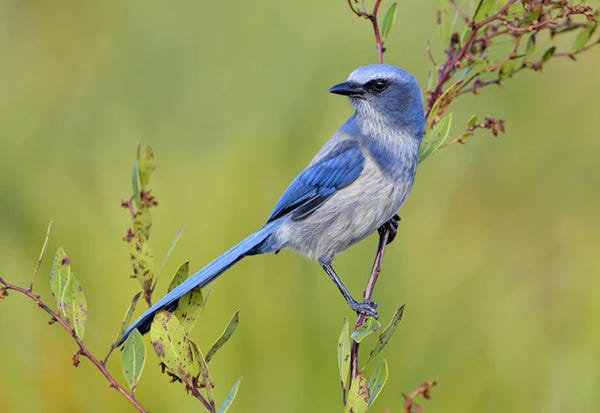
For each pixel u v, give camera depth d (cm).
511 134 1456
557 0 905
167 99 1505
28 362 1117
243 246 1030
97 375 1098
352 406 731
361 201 1043
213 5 1546
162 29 1559
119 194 1214
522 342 1186
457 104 1445
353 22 1498
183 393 1066
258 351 1077
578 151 1455
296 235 1050
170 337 743
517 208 1387
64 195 1224
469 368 1135
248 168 1224
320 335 1090
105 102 1521
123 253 1135
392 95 1039
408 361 1115
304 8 1520
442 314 1141
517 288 1263
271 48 1509
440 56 1466
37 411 1099
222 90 1485
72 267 1138
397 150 1043
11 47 1595
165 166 1288
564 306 1248
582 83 1488
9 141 1432
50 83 1557
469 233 1316
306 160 1280
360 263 1126
